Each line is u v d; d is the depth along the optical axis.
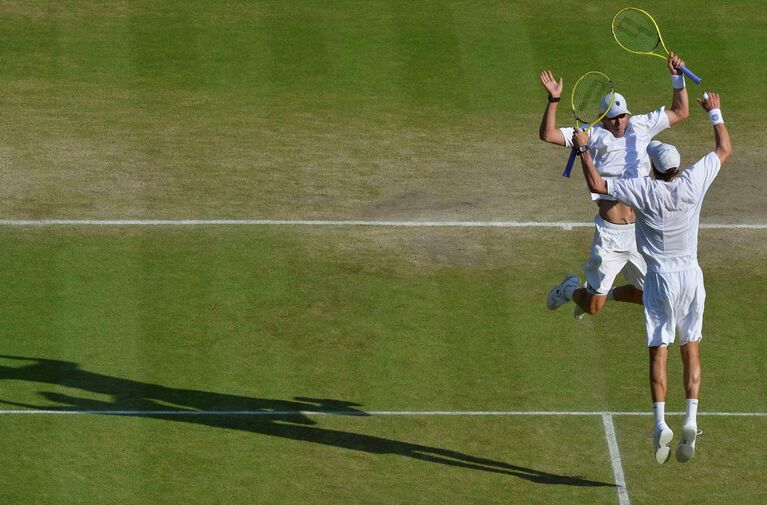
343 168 65.75
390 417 46.75
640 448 45.28
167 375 48.94
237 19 80.69
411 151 67.50
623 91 73.56
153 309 53.34
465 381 49.00
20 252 57.28
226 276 55.94
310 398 47.75
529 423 46.56
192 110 70.94
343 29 79.81
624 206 45.25
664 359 41.62
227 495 42.38
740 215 61.81
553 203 62.75
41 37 78.06
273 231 59.72
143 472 43.44
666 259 41.38
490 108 71.94
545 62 76.56
